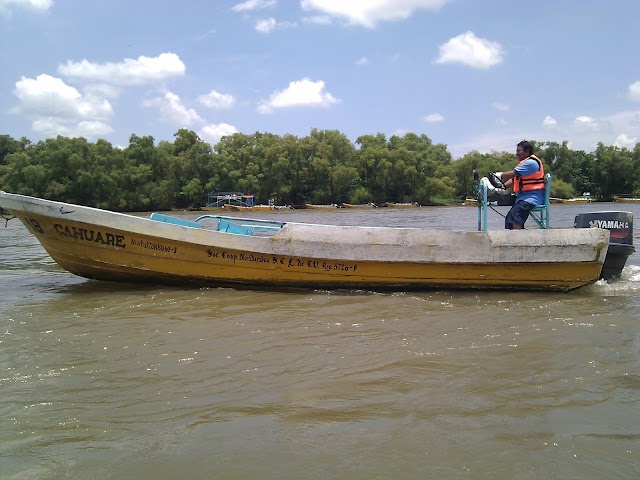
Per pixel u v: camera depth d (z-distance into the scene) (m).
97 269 7.22
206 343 4.68
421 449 2.85
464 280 7.05
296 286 7.19
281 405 3.39
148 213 61.59
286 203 69.81
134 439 2.98
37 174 58.53
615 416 3.22
